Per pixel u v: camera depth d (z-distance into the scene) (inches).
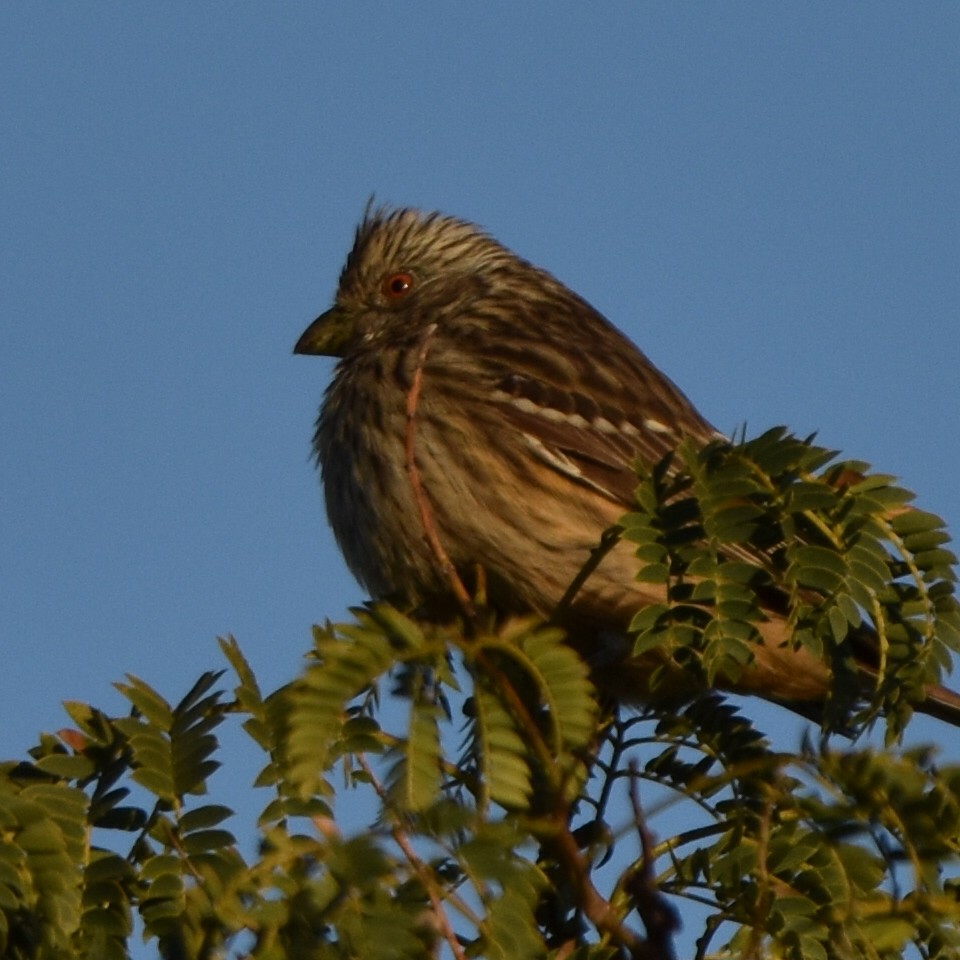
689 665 333.1
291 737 256.4
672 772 357.4
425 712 259.4
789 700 503.2
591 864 300.4
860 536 317.1
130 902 255.4
